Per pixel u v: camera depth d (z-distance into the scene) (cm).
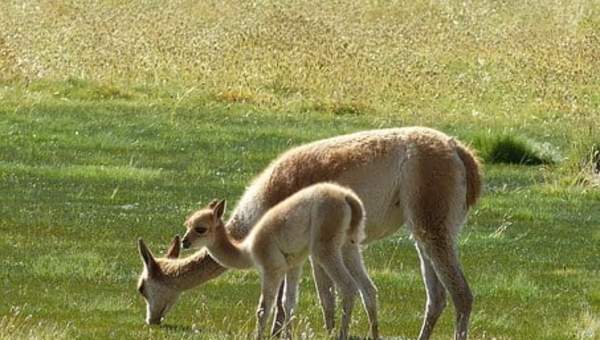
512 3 8144
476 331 2836
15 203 3944
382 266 3422
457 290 2559
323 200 2409
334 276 2405
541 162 4994
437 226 2567
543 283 3344
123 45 6562
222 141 5109
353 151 2589
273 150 4975
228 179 4456
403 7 7950
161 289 2697
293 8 7706
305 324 2723
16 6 7350
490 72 6594
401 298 3095
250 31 6912
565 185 4594
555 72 6494
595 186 4562
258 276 3241
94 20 7025
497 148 5003
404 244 3700
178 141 5069
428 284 2609
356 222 2420
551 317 3000
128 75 6222
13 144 4850
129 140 5041
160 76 6234
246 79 6200
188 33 6931
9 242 3462
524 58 6719
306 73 6272
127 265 3275
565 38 7094
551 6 8062
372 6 7950
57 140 4966
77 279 3111
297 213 2434
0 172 4350
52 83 5988
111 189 4212
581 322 2923
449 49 6919
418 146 2589
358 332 2750
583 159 4772
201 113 5678
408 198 2580
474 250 3662
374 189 2577
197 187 4309
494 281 3281
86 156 4734
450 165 2581
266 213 2520
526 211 4134
